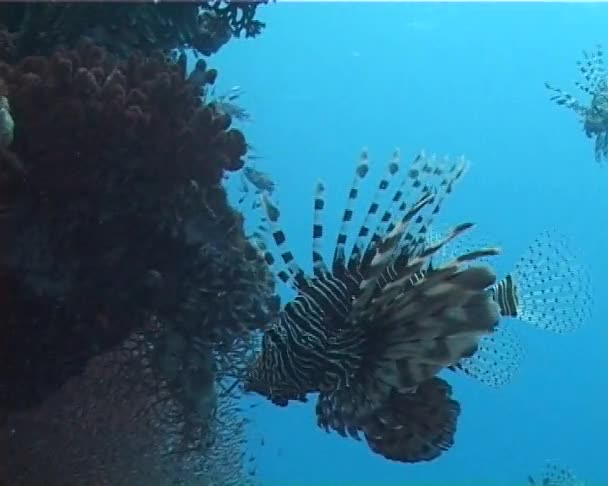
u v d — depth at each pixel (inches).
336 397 102.3
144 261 118.8
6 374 112.2
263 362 99.4
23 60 122.3
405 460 101.8
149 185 118.1
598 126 282.7
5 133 100.7
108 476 123.3
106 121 112.6
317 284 101.0
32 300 111.1
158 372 124.5
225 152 126.6
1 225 107.7
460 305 97.3
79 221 113.7
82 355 115.6
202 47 182.2
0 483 116.4
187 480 133.8
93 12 155.9
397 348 99.9
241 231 132.3
